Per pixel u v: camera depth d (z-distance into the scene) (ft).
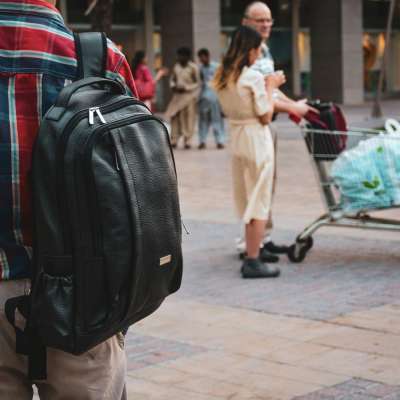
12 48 9.39
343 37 139.64
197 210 41.68
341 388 17.48
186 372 18.81
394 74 154.71
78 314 8.74
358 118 101.45
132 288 8.82
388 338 20.83
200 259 30.83
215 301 24.89
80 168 8.64
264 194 27.66
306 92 148.46
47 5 9.71
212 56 126.21
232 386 17.87
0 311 9.39
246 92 27.30
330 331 21.56
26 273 9.37
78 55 9.73
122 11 133.08
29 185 9.19
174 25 127.85
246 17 29.35
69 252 8.80
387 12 151.74
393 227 28.96
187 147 75.25
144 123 9.23
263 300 24.82
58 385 9.50
